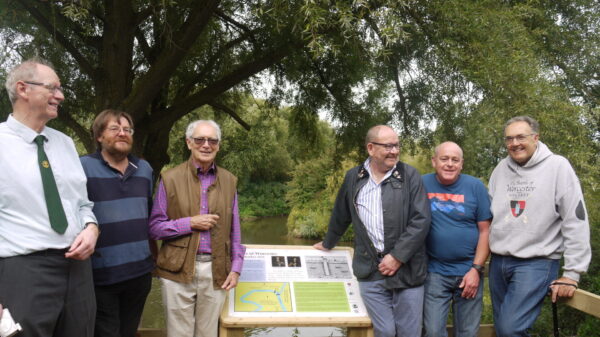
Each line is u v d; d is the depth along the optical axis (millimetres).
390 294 2514
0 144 1631
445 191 2564
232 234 2465
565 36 5488
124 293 2236
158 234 2311
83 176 1905
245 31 7184
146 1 5871
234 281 2371
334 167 8789
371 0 3455
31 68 1701
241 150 10961
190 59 7488
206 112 10844
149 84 5559
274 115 9367
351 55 5922
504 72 3789
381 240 2471
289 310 2506
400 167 2520
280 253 2844
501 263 2453
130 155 2350
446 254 2502
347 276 2770
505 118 3838
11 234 1624
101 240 2105
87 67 5938
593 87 5762
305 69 7422
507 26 4113
